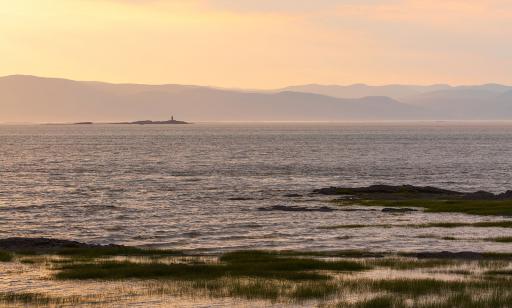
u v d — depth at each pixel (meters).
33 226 92.69
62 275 54.03
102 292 48.09
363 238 77.38
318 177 178.00
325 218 96.88
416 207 109.06
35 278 53.25
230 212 106.12
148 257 64.56
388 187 133.38
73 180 169.75
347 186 155.25
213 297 46.38
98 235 84.12
